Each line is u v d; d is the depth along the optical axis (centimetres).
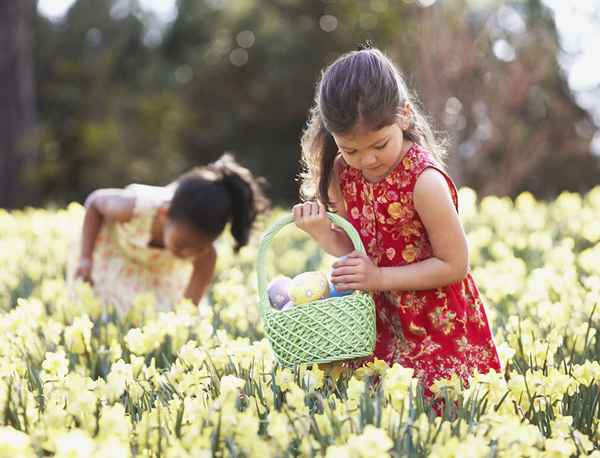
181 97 2205
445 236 280
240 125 2212
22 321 337
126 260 454
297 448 224
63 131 1895
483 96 1538
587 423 261
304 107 2152
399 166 286
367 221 300
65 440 187
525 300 392
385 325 303
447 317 291
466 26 1570
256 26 2152
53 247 661
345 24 2069
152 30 2380
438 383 265
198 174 405
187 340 357
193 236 390
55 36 2292
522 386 264
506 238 632
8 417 238
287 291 294
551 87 1894
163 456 220
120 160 1867
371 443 194
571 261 485
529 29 1706
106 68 2075
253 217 409
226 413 227
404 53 1617
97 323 384
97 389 255
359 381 264
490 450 218
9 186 1744
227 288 415
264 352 300
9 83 1722
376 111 260
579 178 1917
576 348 332
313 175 308
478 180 1594
